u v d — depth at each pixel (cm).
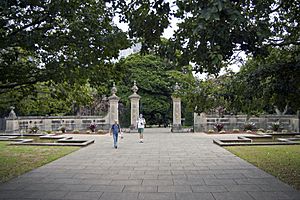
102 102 3747
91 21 713
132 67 3538
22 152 1470
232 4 358
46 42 676
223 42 396
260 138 2086
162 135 2536
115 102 3012
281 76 749
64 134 2642
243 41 417
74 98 1033
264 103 866
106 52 740
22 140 1997
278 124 2825
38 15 684
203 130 2917
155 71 3531
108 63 820
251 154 1347
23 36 659
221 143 1744
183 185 781
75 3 675
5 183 816
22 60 880
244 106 898
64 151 1505
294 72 732
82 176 902
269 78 806
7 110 3244
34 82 830
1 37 651
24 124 2902
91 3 717
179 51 627
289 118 2917
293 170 970
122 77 914
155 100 3569
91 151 1516
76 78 787
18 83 837
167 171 975
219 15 323
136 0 631
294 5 682
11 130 2780
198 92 996
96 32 707
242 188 746
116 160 1215
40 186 779
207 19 313
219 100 964
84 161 1195
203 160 1200
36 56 820
